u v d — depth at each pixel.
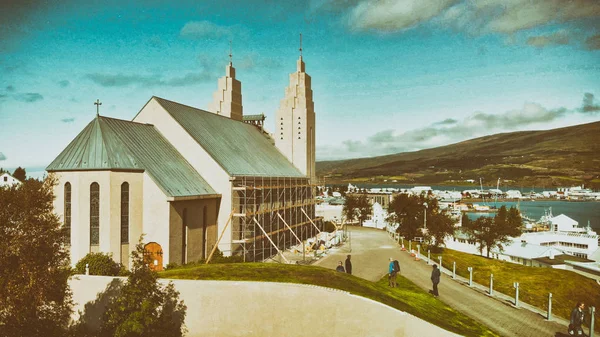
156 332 26.58
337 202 176.38
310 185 85.50
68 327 31.86
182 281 30.33
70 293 31.14
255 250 61.66
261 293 29.52
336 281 32.62
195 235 53.16
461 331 28.83
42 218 26.44
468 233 103.19
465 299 38.78
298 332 28.97
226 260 50.62
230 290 29.81
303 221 84.44
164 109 59.66
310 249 68.75
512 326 31.92
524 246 96.38
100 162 45.62
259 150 79.19
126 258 46.88
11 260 25.59
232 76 90.38
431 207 97.44
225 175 57.53
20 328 26.12
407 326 27.77
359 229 115.50
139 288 26.59
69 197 46.00
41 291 26.09
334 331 28.56
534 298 51.53
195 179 56.03
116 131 50.28
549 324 32.69
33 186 26.69
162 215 47.97
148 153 52.44
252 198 61.44
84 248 45.06
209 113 73.56
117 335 25.48
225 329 29.73
